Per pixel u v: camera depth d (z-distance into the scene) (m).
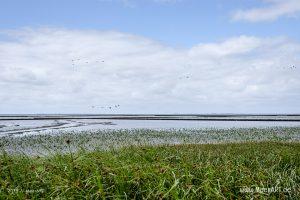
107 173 8.36
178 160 12.08
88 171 8.62
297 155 15.02
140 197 7.88
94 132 49.22
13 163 9.31
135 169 8.55
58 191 7.80
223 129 56.62
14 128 63.66
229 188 8.48
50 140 36.28
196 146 24.25
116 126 74.75
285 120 119.25
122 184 7.96
